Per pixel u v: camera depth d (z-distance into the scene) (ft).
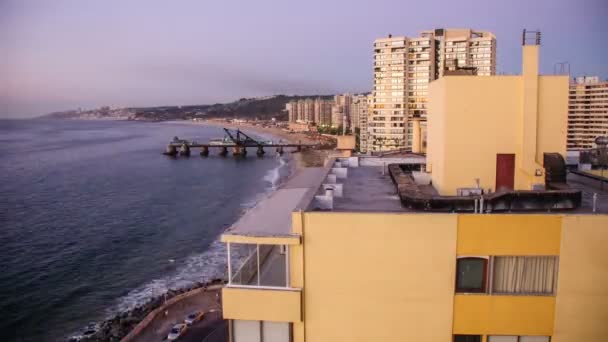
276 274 42.04
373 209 44.96
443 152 48.73
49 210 304.71
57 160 579.89
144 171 496.23
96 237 251.19
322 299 36.17
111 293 186.09
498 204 39.91
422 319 35.65
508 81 47.47
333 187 50.75
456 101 48.08
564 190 41.47
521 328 35.29
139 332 156.66
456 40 467.93
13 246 232.32
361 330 36.09
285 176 474.49
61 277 197.98
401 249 35.27
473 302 35.32
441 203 40.60
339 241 35.63
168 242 247.09
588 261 34.50
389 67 469.98
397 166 64.90
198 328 160.25
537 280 35.24
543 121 47.78
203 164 568.00
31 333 156.46
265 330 36.83
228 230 36.83
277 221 39.11
